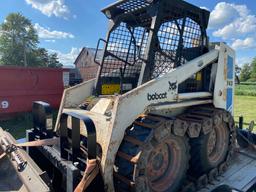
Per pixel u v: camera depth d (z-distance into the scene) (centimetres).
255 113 1180
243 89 3200
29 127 755
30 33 5572
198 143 339
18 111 853
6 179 279
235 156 446
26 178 241
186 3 348
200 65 358
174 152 312
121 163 273
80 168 265
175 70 323
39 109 366
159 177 304
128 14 367
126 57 393
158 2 322
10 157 286
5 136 329
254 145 468
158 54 339
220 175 378
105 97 342
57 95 951
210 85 391
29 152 363
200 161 342
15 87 843
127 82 382
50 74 925
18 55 5384
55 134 359
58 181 303
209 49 402
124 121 271
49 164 325
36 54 5584
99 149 271
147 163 279
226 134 394
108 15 376
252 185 349
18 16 5434
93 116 302
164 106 310
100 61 373
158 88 301
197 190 337
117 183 275
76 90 381
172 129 291
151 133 270
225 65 402
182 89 351
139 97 283
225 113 378
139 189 259
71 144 277
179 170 318
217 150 381
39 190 214
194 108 379
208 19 385
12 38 5419
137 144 265
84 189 239
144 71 314
